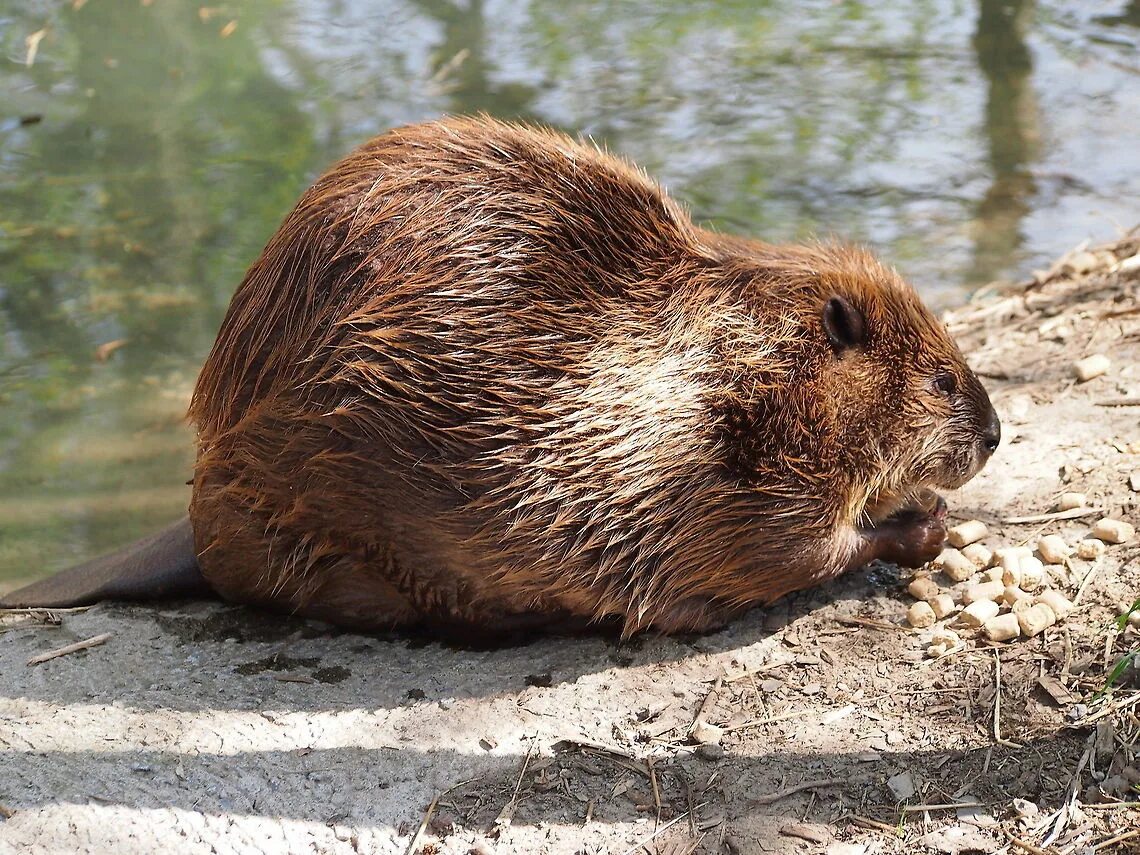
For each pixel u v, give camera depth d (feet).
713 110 10.87
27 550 8.16
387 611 7.38
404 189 7.15
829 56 12.09
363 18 13.11
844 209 9.75
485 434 7.08
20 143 10.43
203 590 7.62
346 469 7.14
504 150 7.23
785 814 6.75
